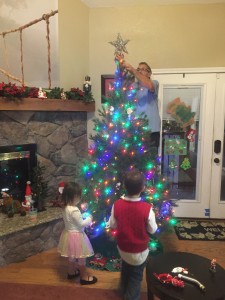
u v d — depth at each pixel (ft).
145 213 5.75
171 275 5.17
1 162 9.81
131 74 8.71
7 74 9.96
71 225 7.04
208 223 11.28
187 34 10.88
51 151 10.50
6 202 9.24
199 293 4.71
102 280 7.43
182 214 11.91
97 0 10.94
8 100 8.88
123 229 5.84
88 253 7.13
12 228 8.23
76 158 11.26
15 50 10.54
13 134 9.51
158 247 8.89
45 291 7.04
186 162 11.72
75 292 6.98
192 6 10.71
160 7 10.86
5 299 6.77
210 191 11.69
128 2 10.91
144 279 7.47
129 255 5.83
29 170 10.08
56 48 10.07
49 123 10.32
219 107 11.17
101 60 11.52
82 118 11.36
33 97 9.48
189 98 11.27
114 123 8.14
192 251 8.94
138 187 5.82
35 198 9.64
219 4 10.59
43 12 10.07
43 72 10.53
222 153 11.50
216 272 5.29
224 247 9.21
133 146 7.97
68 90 10.76
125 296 6.06
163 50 11.07
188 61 11.02
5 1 10.24
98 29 11.35
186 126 11.48
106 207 8.03
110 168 7.94
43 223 8.80
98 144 8.34
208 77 11.01
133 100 8.60
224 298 4.81
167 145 11.64
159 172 8.68
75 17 10.65
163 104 11.39
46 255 8.76
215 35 10.77
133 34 11.14
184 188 11.86
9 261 8.24
